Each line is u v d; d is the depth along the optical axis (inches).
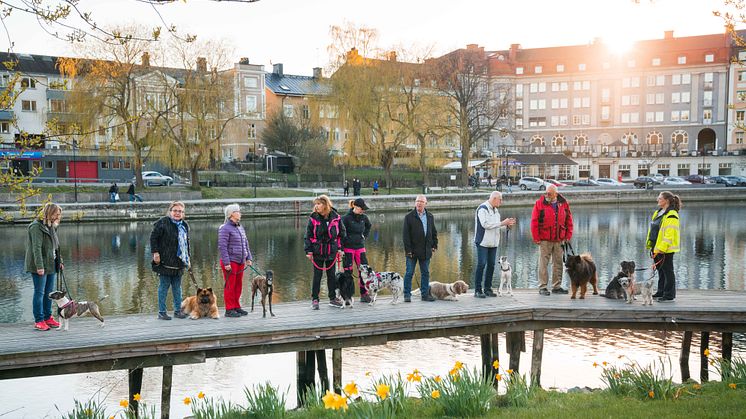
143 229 1571.1
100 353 360.8
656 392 334.6
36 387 480.4
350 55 2285.9
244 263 438.6
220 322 417.4
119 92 1877.5
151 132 1929.1
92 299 806.5
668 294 478.0
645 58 3951.8
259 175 2546.8
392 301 478.6
